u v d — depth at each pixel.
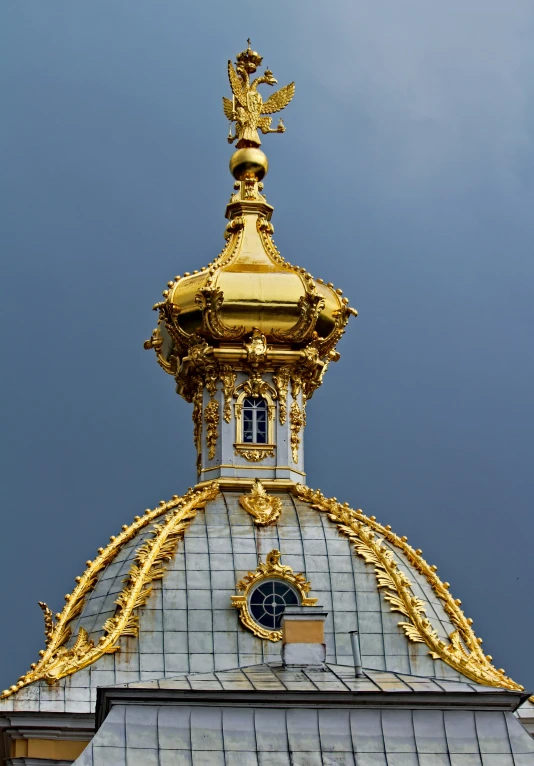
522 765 56.78
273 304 75.00
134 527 71.75
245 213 78.25
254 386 74.94
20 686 65.75
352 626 68.00
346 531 70.50
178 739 56.03
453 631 69.75
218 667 66.62
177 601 67.88
